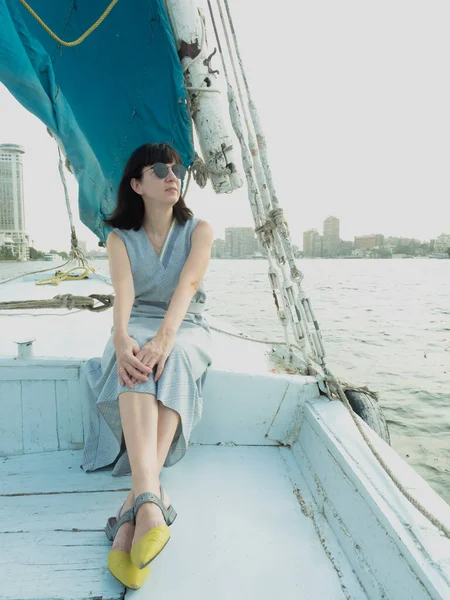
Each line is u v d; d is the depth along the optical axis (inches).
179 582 49.3
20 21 93.3
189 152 97.5
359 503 52.4
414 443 225.0
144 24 90.3
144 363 58.1
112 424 64.7
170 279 71.6
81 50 94.3
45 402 76.3
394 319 657.6
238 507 62.2
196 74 92.0
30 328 116.9
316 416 71.1
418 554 40.4
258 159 85.6
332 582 49.3
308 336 80.4
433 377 333.1
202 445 79.0
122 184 71.4
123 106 97.4
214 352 95.3
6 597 46.7
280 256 85.5
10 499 63.2
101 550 53.6
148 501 48.6
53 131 106.8
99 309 105.6
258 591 48.1
